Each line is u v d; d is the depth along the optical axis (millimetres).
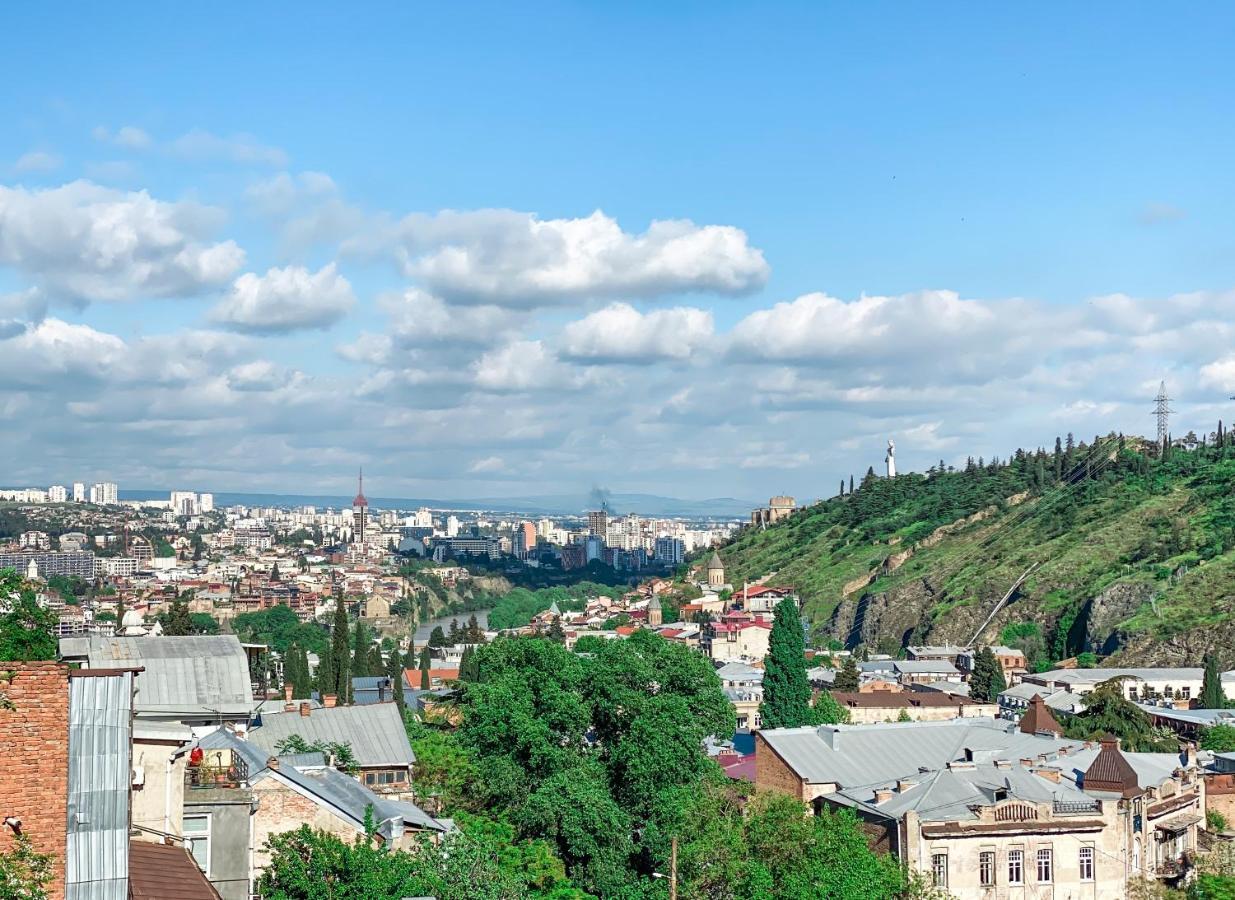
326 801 65375
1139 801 98875
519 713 101938
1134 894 95062
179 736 54562
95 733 42375
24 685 41312
